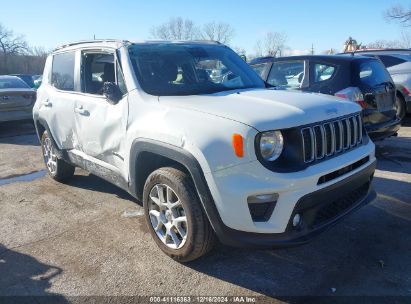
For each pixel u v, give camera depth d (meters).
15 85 10.20
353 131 3.39
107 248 3.66
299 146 2.85
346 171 3.14
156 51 4.09
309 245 3.59
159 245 3.49
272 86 4.45
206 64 4.23
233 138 2.77
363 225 3.95
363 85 5.73
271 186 2.72
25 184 5.64
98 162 4.25
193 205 3.04
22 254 3.60
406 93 8.73
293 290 2.97
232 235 2.86
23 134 9.84
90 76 4.41
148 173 3.68
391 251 3.46
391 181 5.22
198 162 2.88
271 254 3.47
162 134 3.14
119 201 4.84
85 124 4.27
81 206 4.71
